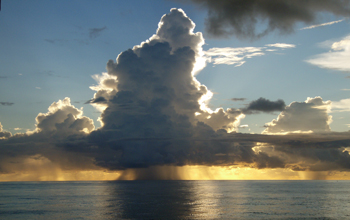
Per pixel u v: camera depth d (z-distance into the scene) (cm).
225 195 14812
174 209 9275
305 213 8588
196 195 14800
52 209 9388
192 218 7675
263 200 12238
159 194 15500
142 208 9544
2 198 13375
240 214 8306
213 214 8288
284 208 9619
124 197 13638
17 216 8100
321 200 12325
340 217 7975
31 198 13300
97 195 14888
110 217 7831
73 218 7731
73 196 14312
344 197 13812
